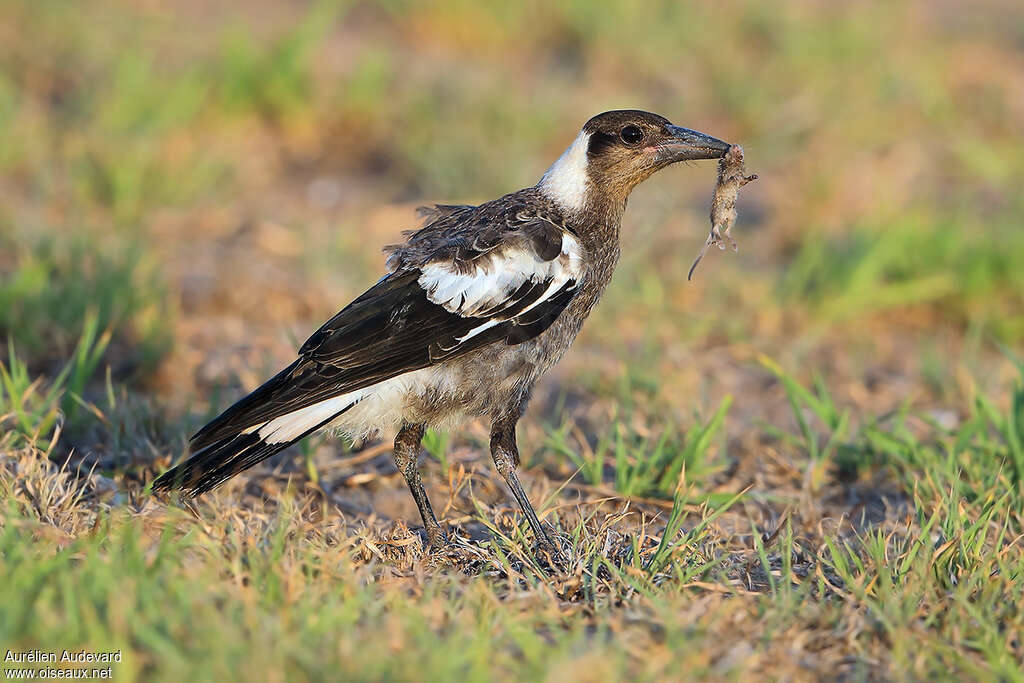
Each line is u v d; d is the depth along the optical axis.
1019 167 20.64
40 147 18.36
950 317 16.02
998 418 11.01
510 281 9.51
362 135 20.59
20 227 15.71
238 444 9.02
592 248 10.06
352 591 7.61
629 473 10.83
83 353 11.10
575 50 24.97
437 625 7.47
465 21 24.81
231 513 9.04
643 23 24.91
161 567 7.43
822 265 16.11
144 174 17.62
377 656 6.69
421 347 9.30
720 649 7.46
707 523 9.30
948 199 19.42
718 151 9.98
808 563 9.07
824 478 11.19
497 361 9.56
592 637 7.69
